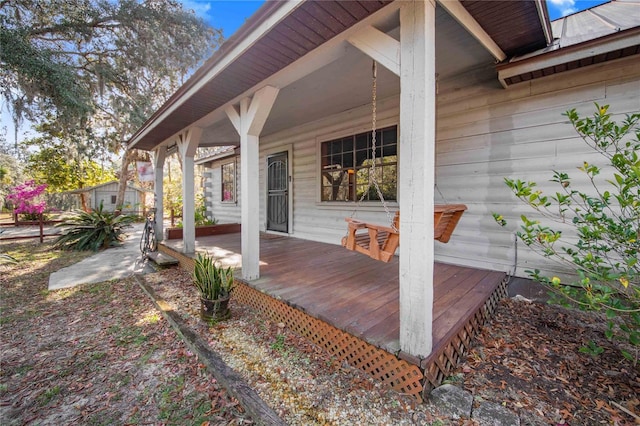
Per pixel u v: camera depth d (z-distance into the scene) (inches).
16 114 286.5
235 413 66.5
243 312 119.0
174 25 390.3
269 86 113.4
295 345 93.4
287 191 244.8
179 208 537.6
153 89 449.1
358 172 187.8
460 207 102.6
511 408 63.9
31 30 304.7
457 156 138.1
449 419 62.0
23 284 167.6
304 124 224.7
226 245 220.1
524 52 103.0
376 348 75.2
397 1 67.3
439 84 141.0
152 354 91.5
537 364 78.7
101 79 361.1
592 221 79.5
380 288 114.3
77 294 149.9
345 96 158.9
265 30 78.3
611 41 86.4
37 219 504.4
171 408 68.4
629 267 71.7
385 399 68.9
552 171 113.9
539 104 115.9
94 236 287.1
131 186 692.7
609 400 65.5
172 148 239.5
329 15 72.0
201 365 84.8
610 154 101.8
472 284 111.7
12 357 91.0
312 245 205.3
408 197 68.7
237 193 328.5
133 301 139.2
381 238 111.3
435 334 75.3
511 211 124.4
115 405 69.8
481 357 82.9
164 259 201.3
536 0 75.0
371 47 76.1
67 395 73.5
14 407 69.7
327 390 72.6
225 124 202.1
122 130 457.7
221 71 101.2
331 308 95.0
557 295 108.9
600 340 88.4
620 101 99.9
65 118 311.4
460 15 77.4
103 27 360.2
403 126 69.1
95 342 99.7
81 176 674.8
